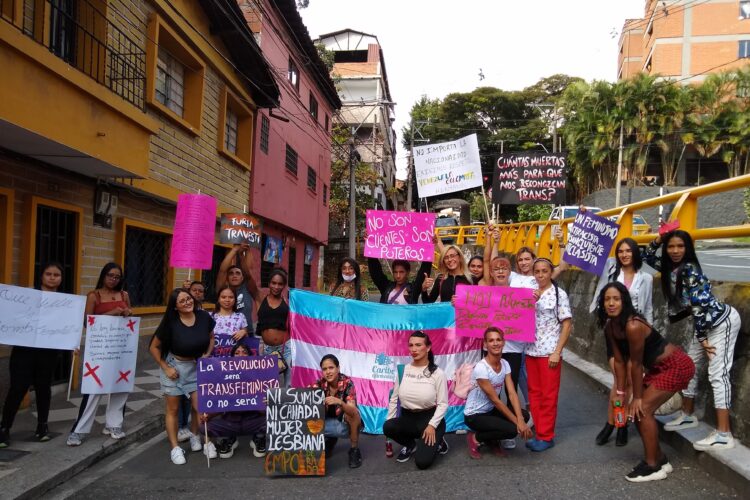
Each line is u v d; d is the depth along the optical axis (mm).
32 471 5145
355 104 42812
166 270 11547
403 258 7262
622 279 6172
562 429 6410
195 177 12312
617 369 5379
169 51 11461
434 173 9062
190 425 6625
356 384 6492
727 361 5148
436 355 6477
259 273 17016
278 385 5730
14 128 6066
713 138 34000
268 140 17422
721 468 4781
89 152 7230
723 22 40156
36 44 6141
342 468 5492
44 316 5875
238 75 14570
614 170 36969
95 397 5953
